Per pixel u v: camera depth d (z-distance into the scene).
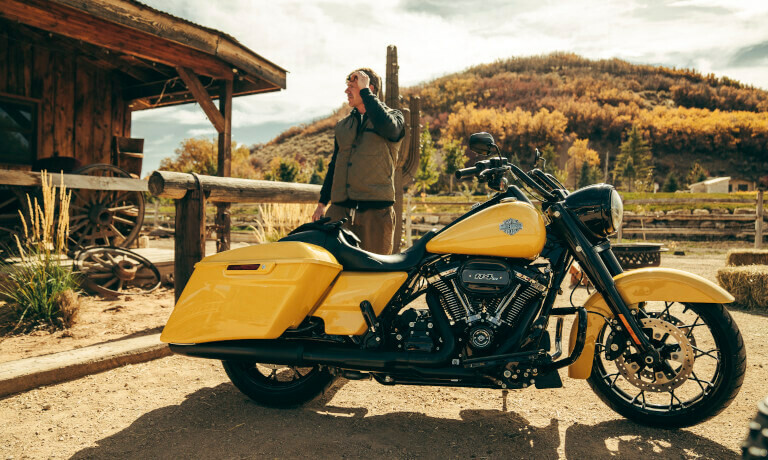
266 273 2.54
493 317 2.37
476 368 2.34
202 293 2.62
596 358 2.70
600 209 2.52
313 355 2.48
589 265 2.50
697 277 2.42
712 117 111.25
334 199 3.69
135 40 6.93
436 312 2.44
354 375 2.54
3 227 6.67
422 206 22.94
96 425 2.60
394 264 2.54
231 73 8.32
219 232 4.95
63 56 8.96
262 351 2.54
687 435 2.49
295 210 7.45
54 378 3.14
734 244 15.80
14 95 8.28
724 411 2.77
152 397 2.98
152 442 2.43
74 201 8.23
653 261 5.78
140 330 4.31
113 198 8.41
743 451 1.17
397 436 2.52
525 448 2.38
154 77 9.70
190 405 2.87
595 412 2.79
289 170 49.06
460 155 54.94
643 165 64.12
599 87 138.62
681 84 146.38
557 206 2.58
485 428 2.60
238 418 2.72
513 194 2.67
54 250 4.98
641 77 151.88
